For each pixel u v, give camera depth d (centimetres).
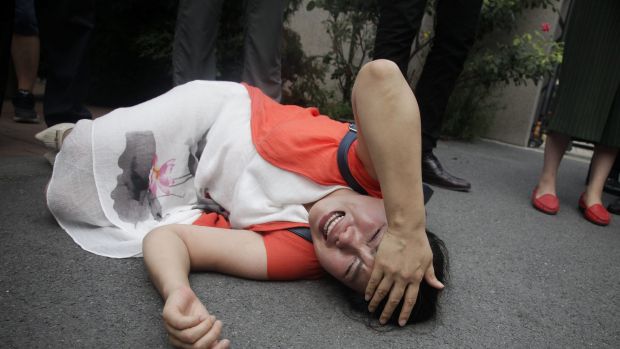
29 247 126
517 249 178
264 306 112
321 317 111
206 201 156
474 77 468
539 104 524
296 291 122
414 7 220
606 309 137
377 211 115
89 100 429
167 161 153
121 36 418
